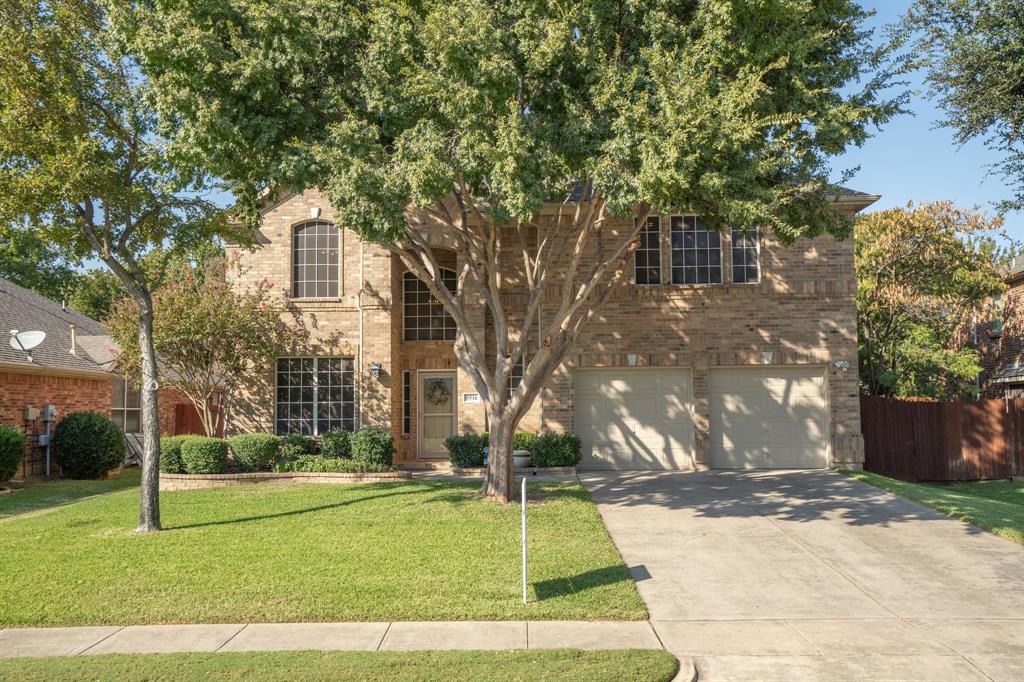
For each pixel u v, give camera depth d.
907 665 6.57
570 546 10.41
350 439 17.58
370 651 6.82
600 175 10.21
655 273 18.72
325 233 19.19
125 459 23.14
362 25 11.35
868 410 19.92
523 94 11.50
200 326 16.95
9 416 19.11
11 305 22.88
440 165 10.24
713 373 18.72
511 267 18.98
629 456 18.66
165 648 7.02
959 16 14.12
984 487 18.78
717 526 11.94
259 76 10.31
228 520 12.35
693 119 9.79
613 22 11.38
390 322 18.80
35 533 11.61
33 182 11.01
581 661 6.47
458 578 8.99
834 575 9.38
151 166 12.11
